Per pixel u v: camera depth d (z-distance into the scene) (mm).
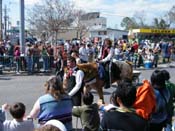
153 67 29641
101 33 88688
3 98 13703
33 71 22172
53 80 5652
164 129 5793
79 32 85125
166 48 35281
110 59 12148
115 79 11859
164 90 5805
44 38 58062
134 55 28844
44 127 2824
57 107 5559
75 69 10016
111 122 4336
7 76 20656
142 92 4992
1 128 5715
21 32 23516
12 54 23688
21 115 5809
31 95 14438
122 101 4395
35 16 66000
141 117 4375
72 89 9430
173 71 26625
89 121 7324
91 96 7445
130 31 56000
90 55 14133
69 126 5648
